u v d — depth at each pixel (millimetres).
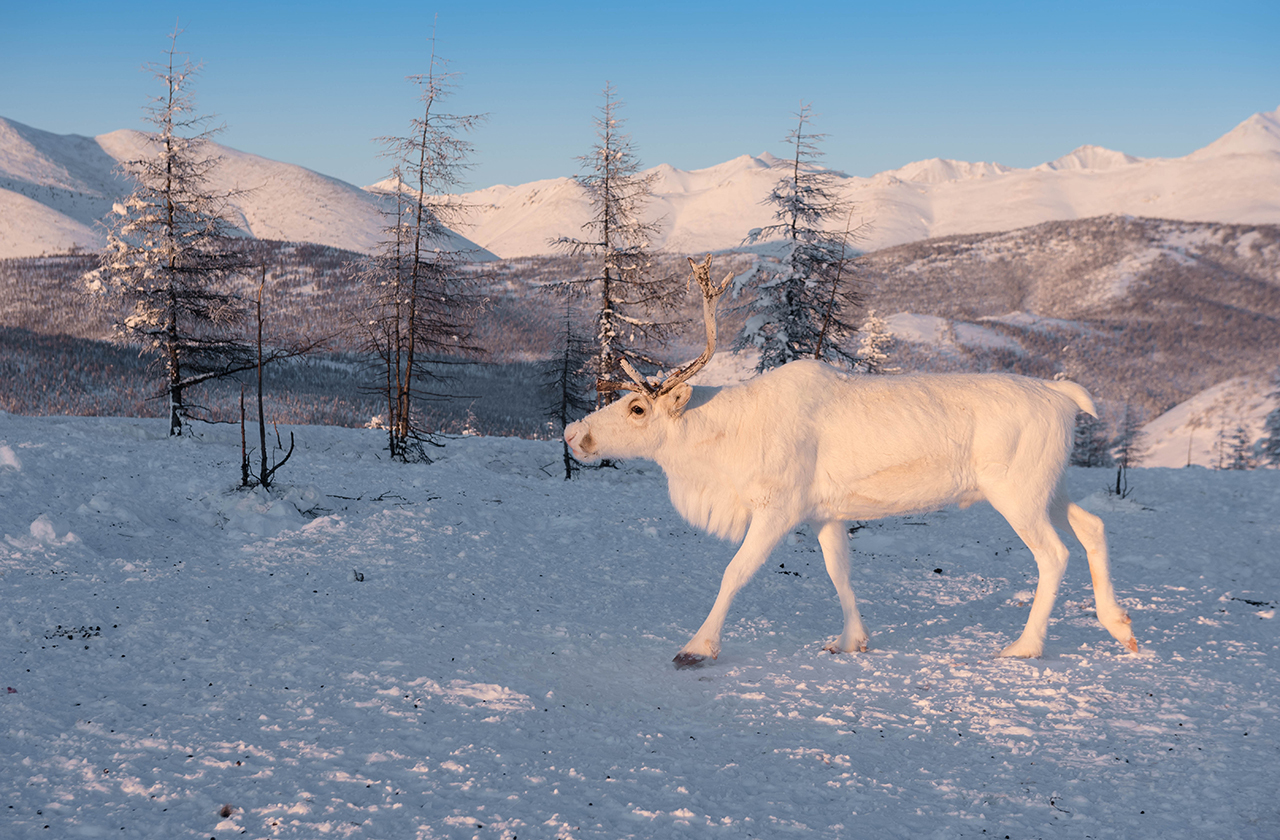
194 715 4730
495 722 4832
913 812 3754
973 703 5434
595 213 27422
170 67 25328
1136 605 9719
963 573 12641
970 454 6691
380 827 3385
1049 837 3502
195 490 14148
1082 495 20406
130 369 100000
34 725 4465
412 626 7242
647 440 6887
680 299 26859
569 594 9305
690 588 10297
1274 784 4016
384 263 26656
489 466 25016
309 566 9656
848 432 6672
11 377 87375
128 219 25297
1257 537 15758
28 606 7109
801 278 22641
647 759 4383
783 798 3891
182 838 3275
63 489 13188
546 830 3408
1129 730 4863
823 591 10656
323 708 4922
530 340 160500
